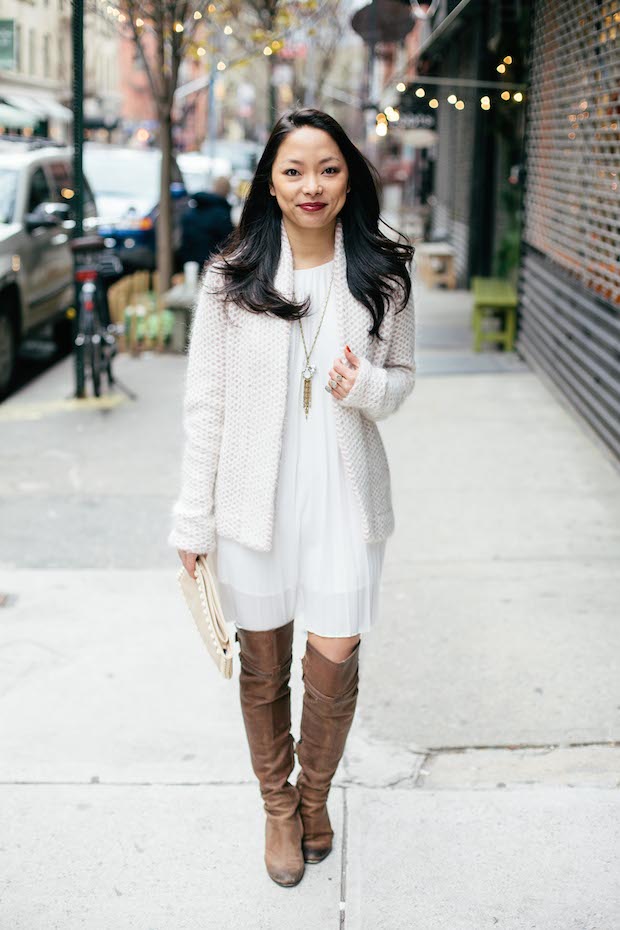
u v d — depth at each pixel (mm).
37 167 10250
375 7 13734
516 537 5348
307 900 2768
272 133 2504
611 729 3588
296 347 2559
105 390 8938
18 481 6387
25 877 2863
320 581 2662
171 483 6379
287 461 2607
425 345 10867
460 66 17078
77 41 7938
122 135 39188
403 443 7141
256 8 12656
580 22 7598
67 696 3824
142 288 12320
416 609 4527
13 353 9055
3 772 3346
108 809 3158
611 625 4344
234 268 2523
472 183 15211
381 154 32781
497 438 7234
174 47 11281
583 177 7402
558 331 8250
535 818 3092
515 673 3969
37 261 9516
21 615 4508
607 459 6664
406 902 2754
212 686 3896
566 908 2723
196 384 2605
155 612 4547
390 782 3303
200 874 2873
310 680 2766
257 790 3254
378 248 2588
